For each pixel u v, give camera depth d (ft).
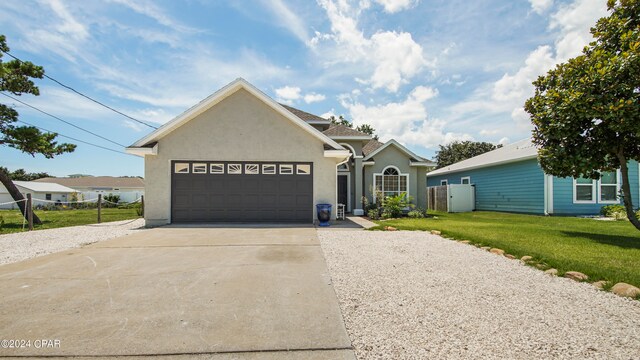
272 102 36.37
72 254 20.24
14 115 45.47
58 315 10.67
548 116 25.67
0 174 47.14
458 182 75.61
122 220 46.29
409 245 23.15
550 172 28.17
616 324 9.96
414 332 9.48
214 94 35.50
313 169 37.50
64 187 137.69
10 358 8.06
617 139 24.90
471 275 15.40
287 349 8.54
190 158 36.27
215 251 21.07
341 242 24.39
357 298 12.34
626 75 22.74
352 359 8.04
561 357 8.07
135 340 8.98
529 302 11.85
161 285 13.92
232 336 9.23
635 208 49.44
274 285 13.93
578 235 26.25
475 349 8.46
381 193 48.78
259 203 36.99
